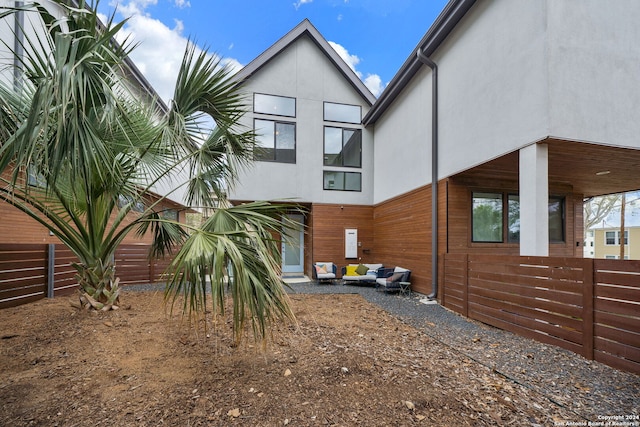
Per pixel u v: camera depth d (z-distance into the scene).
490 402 2.41
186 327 3.85
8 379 2.47
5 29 4.88
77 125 2.38
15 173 2.37
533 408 2.35
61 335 3.40
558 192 8.30
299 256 11.41
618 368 3.08
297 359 3.00
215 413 2.09
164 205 10.63
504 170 6.07
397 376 2.74
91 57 2.58
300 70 10.40
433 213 6.87
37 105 2.18
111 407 2.12
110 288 4.34
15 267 4.86
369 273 9.22
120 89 3.22
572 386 2.72
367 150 10.87
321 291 7.82
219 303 2.23
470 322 4.96
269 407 2.17
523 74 4.64
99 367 2.71
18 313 4.26
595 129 4.42
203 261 2.33
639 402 2.46
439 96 6.83
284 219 3.40
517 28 4.75
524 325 4.20
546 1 4.27
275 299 2.50
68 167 2.46
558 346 3.73
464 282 5.38
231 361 2.92
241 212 3.12
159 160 4.45
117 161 3.66
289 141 10.20
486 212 6.99
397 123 8.97
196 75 3.80
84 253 4.12
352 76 10.69
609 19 4.55
